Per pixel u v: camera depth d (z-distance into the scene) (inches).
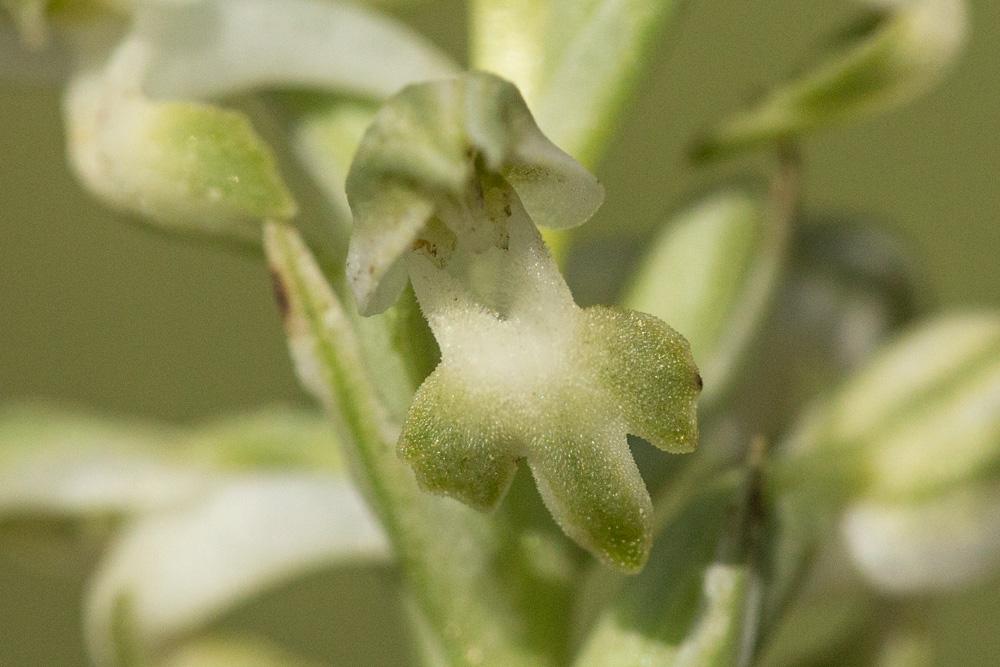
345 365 3.0
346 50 3.2
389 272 2.9
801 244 3.6
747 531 3.1
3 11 3.3
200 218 3.1
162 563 3.5
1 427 3.6
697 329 3.3
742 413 3.6
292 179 3.7
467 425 3.0
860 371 3.4
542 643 3.2
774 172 3.4
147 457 3.5
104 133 3.2
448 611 3.2
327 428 3.5
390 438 3.1
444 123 2.9
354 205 2.9
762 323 3.4
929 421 3.4
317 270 3.0
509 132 2.9
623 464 3.0
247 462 3.5
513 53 3.2
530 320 3.0
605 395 3.0
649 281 3.4
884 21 3.3
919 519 3.4
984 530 3.4
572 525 3.0
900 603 3.5
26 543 3.6
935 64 3.3
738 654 3.1
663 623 3.1
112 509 3.5
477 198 3.0
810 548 3.3
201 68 3.2
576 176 3.0
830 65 3.3
